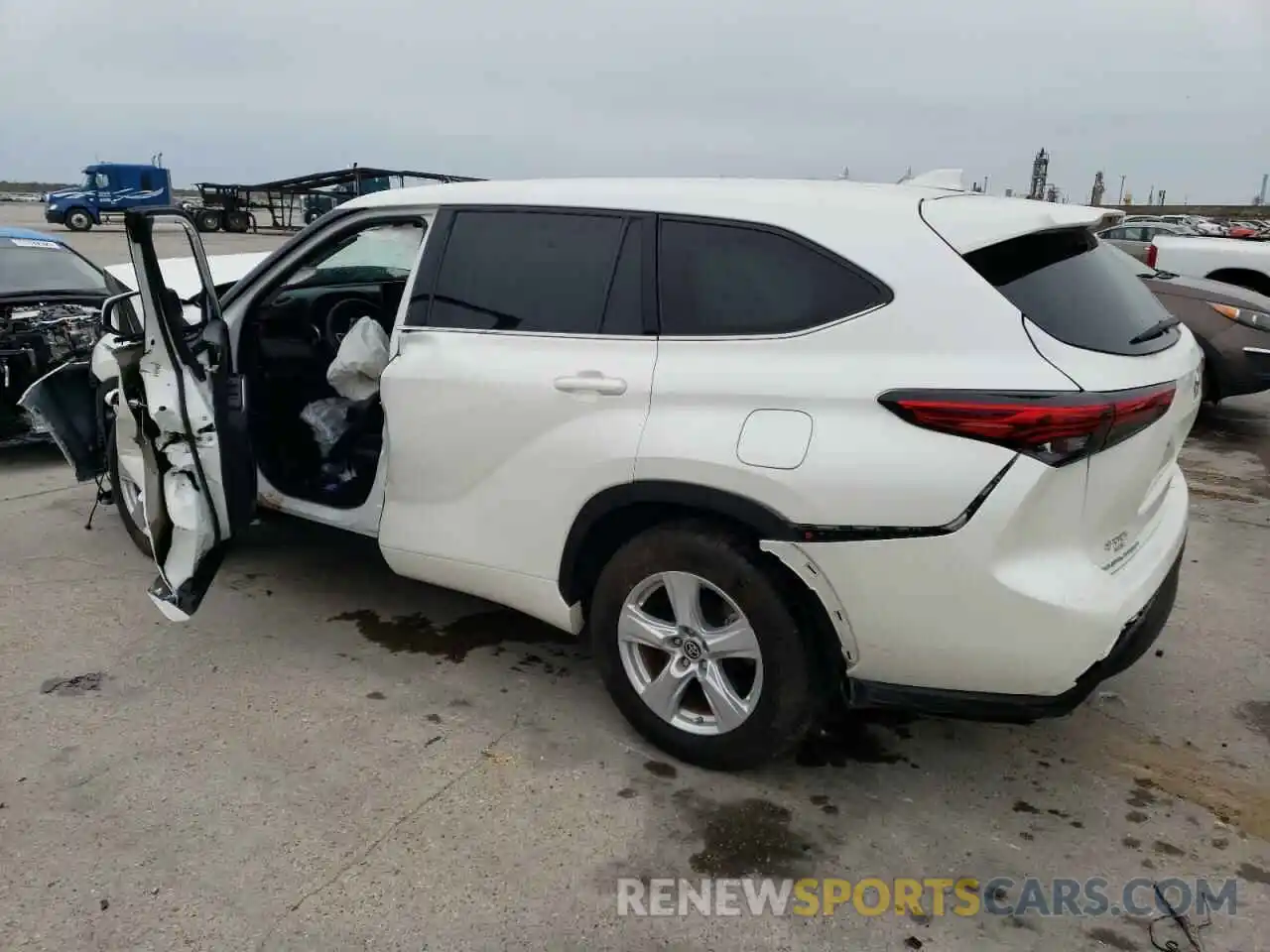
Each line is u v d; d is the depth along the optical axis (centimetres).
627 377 273
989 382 226
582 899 236
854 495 235
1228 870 249
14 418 594
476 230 317
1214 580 440
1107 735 312
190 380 316
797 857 252
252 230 3456
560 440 284
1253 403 828
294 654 357
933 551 230
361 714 316
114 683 333
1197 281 771
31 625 376
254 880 240
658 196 285
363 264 446
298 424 395
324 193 3341
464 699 327
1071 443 223
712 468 253
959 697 246
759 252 263
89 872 241
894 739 308
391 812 266
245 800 270
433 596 407
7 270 655
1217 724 319
